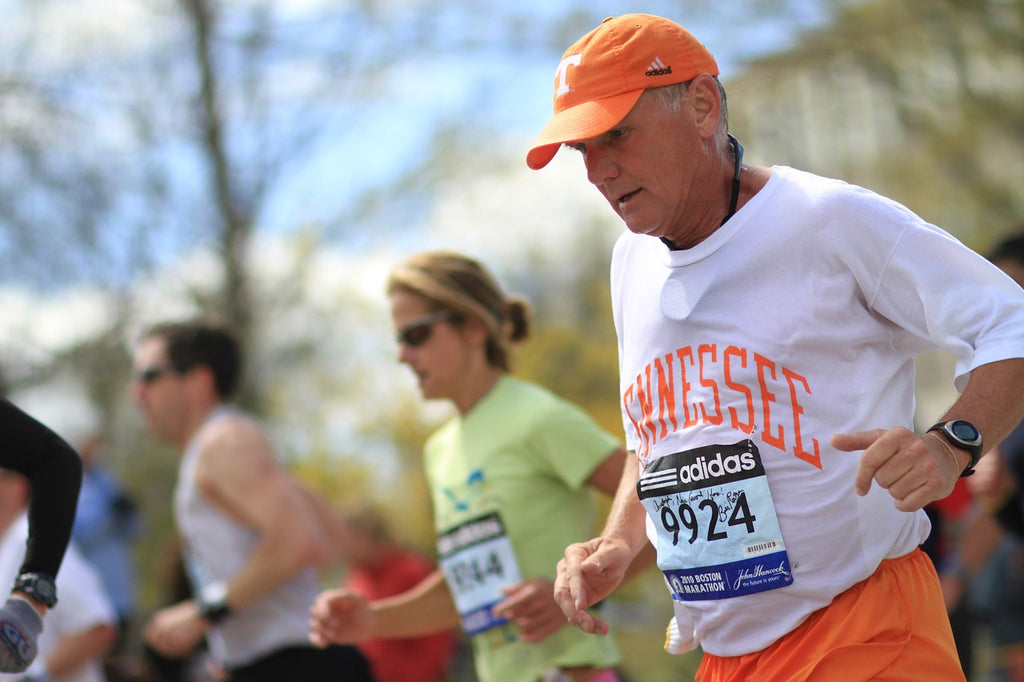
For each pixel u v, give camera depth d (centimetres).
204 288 3972
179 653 1380
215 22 3925
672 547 735
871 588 698
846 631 693
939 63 3603
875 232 675
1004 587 1683
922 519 732
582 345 5188
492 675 1046
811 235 686
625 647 3250
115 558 2345
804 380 691
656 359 736
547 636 1016
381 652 2036
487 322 1090
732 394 700
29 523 733
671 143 693
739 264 701
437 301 1081
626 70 687
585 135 674
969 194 3762
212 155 3916
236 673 1379
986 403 639
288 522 1361
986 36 3453
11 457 734
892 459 605
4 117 3909
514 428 1045
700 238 723
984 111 3550
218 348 1495
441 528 1083
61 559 734
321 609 1084
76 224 3916
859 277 684
